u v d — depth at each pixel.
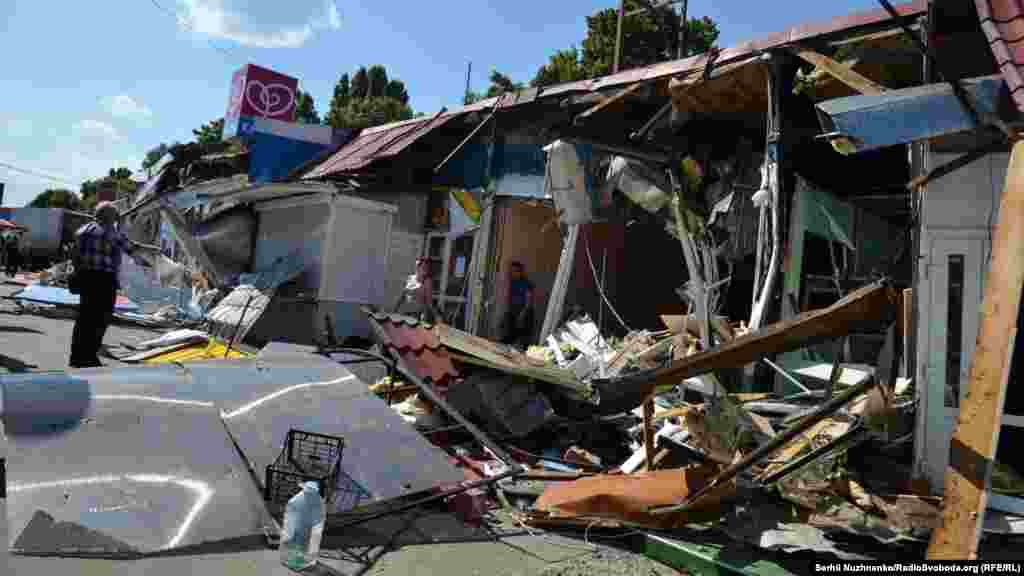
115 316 12.27
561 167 8.02
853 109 4.11
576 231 8.85
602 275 9.70
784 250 6.58
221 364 4.57
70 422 3.42
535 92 9.84
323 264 10.04
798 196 6.72
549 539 3.84
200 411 3.87
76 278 6.20
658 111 7.77
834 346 6.43
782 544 3.54
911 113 4.04
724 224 7.16
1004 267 3.16
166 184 21.36
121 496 3.08
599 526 3.96
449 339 6.35
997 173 4.50
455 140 11.48
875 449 4.79
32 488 2.96
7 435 3.18
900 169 7.12
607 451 5.68
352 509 3.47
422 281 9.92
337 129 16.72
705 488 3.77
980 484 2.79
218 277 12.20
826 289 6.86
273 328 9.50
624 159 7.80
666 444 4.93
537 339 10.09
